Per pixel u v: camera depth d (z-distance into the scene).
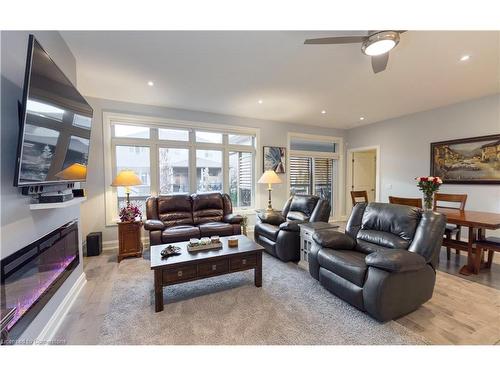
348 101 4.06
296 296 2.31
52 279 1.85
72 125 1.87
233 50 2.43
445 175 4.28
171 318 1.94
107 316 1.97
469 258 2.82
